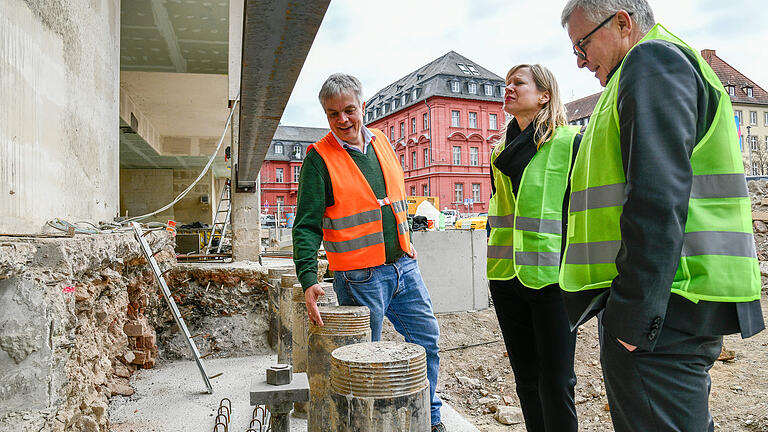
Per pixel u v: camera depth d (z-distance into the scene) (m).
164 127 13.77
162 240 5.42
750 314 1.35
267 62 2.30
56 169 3.21
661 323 1.32
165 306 5.76
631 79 1.42
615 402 1.51
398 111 60.41
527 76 2.48
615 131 1.55
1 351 2.02
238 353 5.70
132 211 17.53
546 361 2.34
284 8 1.74
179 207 17.78
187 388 4.37
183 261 8.55
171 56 9.47
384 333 7.88
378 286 2.68
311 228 2.63
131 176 17.58
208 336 5.78
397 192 2.81
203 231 12.71
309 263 2.57
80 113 3.74
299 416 3.41
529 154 2.51
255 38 2.00
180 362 5.36
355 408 1.61
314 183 2.65
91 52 4.05
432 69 58.56
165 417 3.68
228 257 8.47
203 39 8.72
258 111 3.29
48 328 2.09
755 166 46.47
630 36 1.67
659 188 1.29
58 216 3.24
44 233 2.88
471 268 8.83
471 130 54.53
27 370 2.05
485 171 54.47
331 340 2.49
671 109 1.34
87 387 2.79
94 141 4.14
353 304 2.71
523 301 2.57
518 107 2.48
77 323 2.67
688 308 1.38
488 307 8.95
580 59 1.81
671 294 1.40
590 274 1.62
